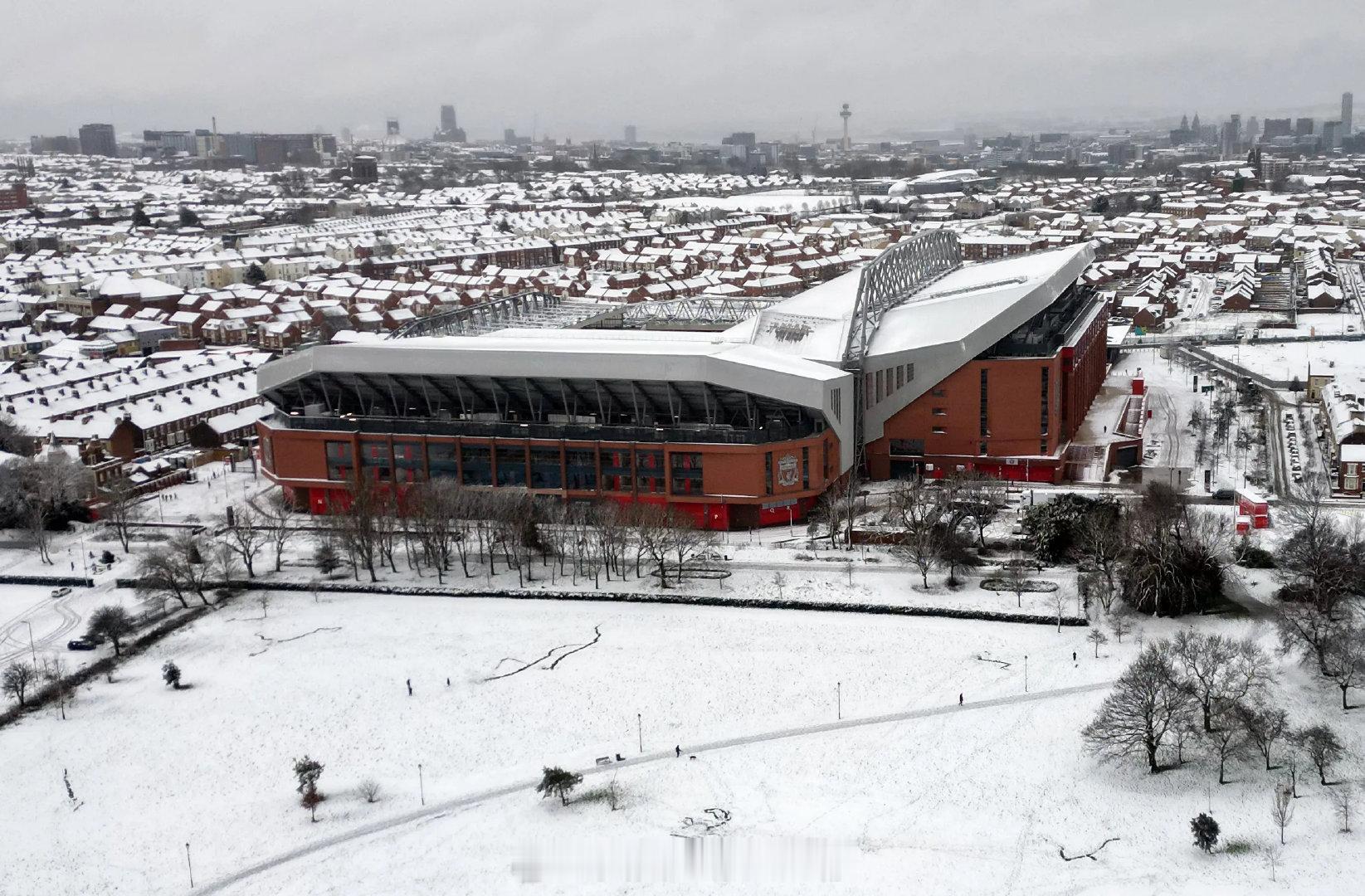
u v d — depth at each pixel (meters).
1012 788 144.62
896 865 131.50
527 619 198.50
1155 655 155.75
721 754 154.75
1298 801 138.00
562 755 156.62
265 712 171.38
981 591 199.75
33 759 161.38
